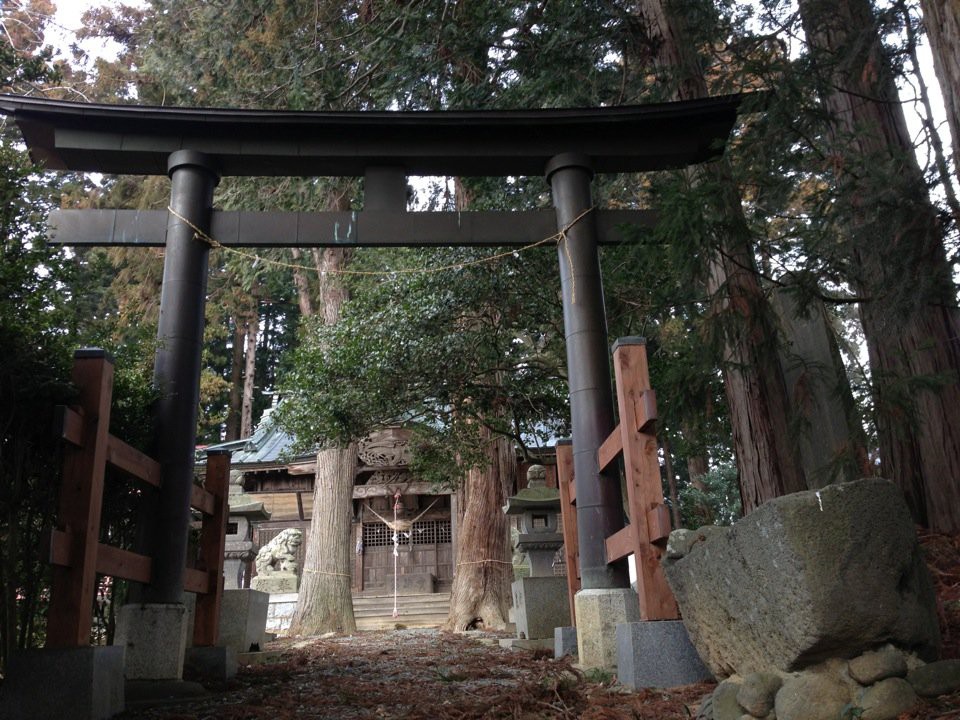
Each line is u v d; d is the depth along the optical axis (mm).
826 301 6133
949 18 4391
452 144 6910
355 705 5141
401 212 6836
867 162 5508
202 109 6504
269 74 10594
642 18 8414
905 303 5355
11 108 6375
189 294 6316
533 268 10000
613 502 6047
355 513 20891
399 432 19625
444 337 10211
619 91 9586
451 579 20422
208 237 6559
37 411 4484
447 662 7691
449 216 6887
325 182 11047
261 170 6980
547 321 10477
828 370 6926
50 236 6500
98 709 4195
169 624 5395
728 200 5930
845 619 3055
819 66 6250
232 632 7492
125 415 5508
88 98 14906
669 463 12648
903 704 3000
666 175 9984
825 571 3094
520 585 8250
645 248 6438
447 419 11820
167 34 11602
